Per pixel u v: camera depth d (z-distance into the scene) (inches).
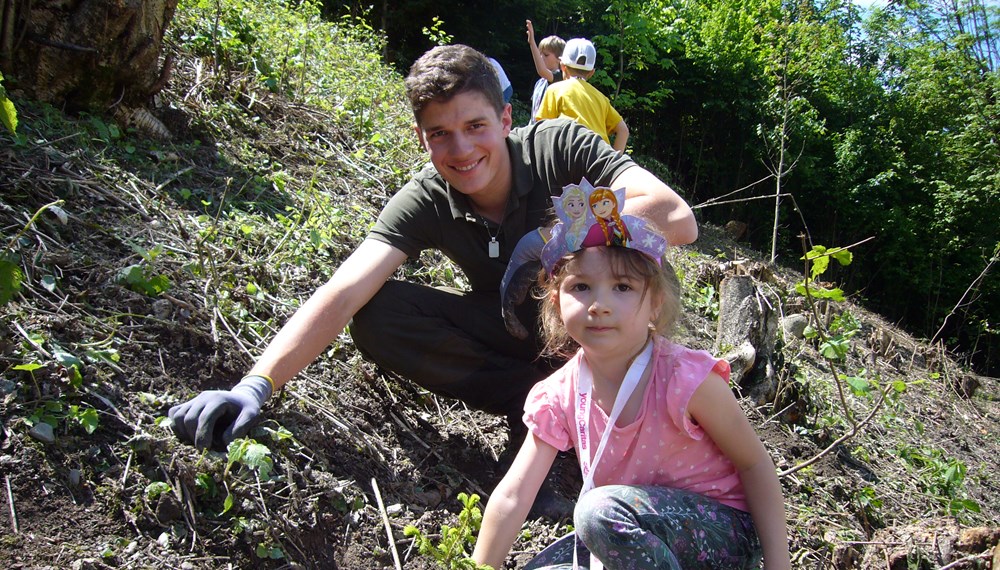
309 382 115.3
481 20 555.5
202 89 183.9
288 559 88.4
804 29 418.3
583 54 223.8
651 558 71.5
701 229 481.1
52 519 81.2
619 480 79.8
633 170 103.3
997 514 180.5
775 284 255.0
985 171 660.1
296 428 104.5
